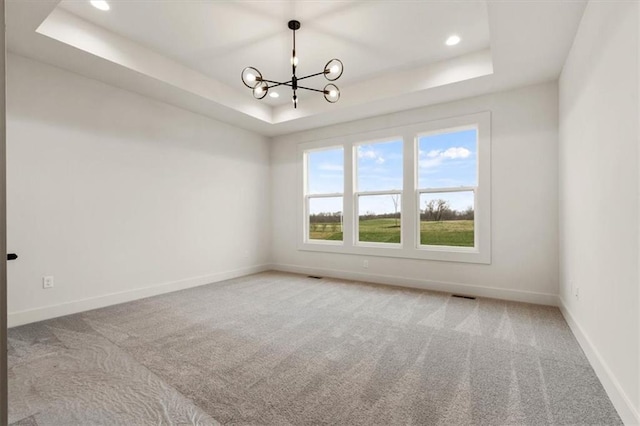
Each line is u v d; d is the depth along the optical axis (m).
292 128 5.08
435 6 2.50
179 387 1.78
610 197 1.71
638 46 1.35
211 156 4.54
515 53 2.72
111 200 3.39
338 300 3.54
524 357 2.13
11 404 1.63
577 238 2.45
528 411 1.55
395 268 4.31
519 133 3.46
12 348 2.28
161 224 3.88
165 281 3.91
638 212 1.37
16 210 2.74
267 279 4.69
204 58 3.37
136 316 2.98
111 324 2.77
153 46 3.12
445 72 3.38
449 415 1.52
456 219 4.00
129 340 2.42
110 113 3.39
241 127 5.00
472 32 2.87
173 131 4.02
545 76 3.18
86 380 1.85
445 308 3.22
